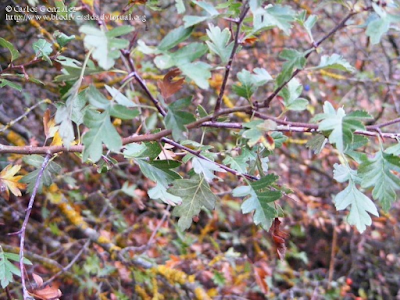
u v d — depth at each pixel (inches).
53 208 56.4
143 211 70.2
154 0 27.3
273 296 57.1
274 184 26.2
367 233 75.5
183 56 21.5
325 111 24.3
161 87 23.0
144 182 64.0
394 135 24.8
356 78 66.6
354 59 72.3
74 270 49.5
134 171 66.9
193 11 64.6
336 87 71.7
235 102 70.2
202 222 72.2
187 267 51.6
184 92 66.8
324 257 84.5
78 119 26.2
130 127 61.6
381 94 71.2
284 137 27.3
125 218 59.1
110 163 28.1
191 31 22.0
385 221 72.7
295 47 70.8
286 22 22.0
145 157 26.4
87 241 47.3
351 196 25.5
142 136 25.0
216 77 60.1
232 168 26.7
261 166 26.9
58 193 46.4
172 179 26.6
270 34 67.2
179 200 26.5
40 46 28.0
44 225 51.1
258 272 51.8
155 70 51.2
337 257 84.4
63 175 48.3
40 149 26.4
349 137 22.7
